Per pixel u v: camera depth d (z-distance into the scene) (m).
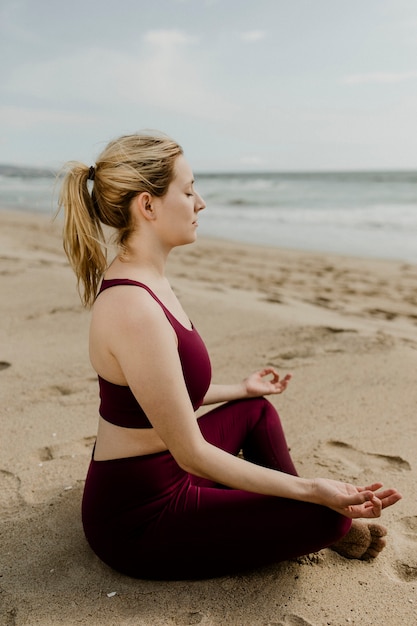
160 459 1.66
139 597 1.68
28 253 8.81
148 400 1.52
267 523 1.61
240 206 21.66
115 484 1.66
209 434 2.02
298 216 17.73
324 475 2.36
